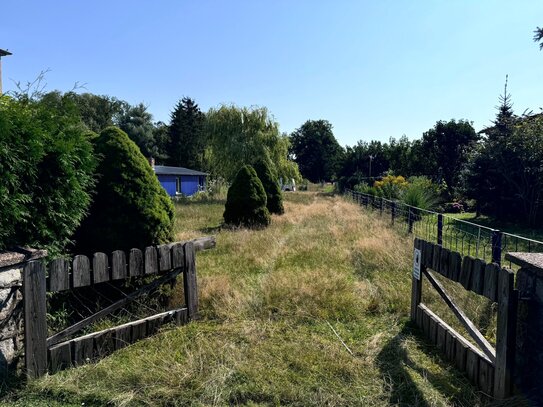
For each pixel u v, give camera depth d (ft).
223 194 107.86
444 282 17.60
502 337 9.04
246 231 36.73
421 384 10.21
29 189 11.60
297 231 38.09
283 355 11.82
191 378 10.34
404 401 9.58
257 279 20.34
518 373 8.89
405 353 11.95
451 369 11.05
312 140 254.06
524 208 49.44
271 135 98.02
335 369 10.88
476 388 10.07
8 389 9.91
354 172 136.98
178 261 14.15
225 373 10.54
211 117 99.81
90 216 15.30
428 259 13.39
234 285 18.60
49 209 12.25
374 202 58.44
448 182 84.94
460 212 66.95
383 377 10.60
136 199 15.67
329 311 15.55
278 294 16.94
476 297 15.46
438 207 63.31
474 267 10.40
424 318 13.52
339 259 24.85
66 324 13.42
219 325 14.26
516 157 47.75
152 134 183.42
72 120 13.26
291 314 15.29
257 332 13.62
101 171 15.48
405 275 20.36
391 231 34.71
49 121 12.42
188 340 12.86
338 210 57.16
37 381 10.15
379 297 16.94
